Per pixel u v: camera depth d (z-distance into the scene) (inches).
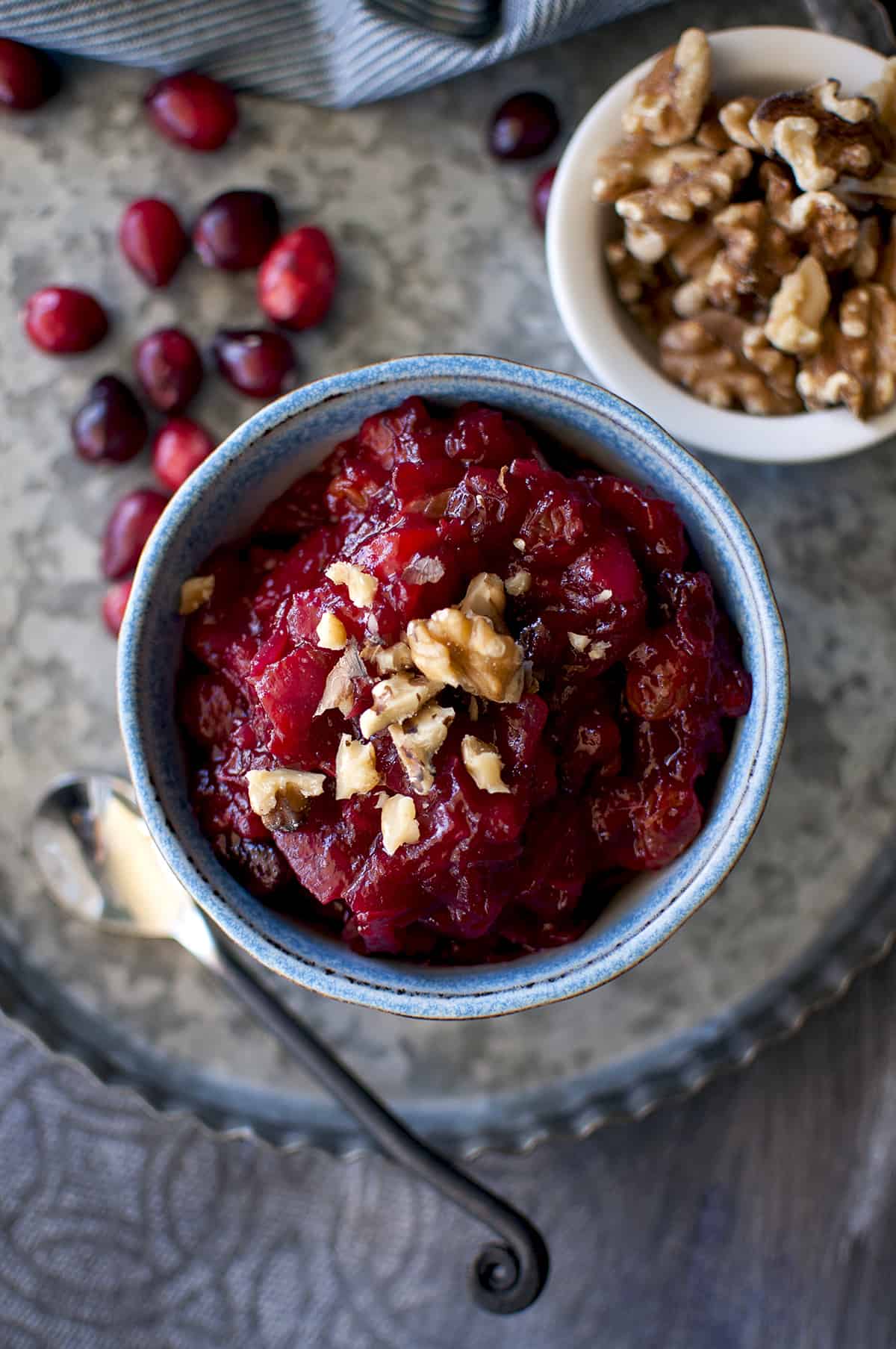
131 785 18.3
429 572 14.8
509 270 18.6
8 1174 19.8
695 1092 19.7
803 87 17.9
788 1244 19.8
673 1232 19.9
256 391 18.4
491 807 14.8
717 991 18.5
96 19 17.9
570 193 17.8
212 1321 19.9
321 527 16.0
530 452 15.7
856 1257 19.7
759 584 15.3
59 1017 18.6
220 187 18.7
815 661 18.4
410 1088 18.5
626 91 17.7
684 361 18.0
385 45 18.0
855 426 17.7
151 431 18.8
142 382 18.5
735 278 17.8
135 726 15.4
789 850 18.5
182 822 15.6
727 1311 19.8
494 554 15.1
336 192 18.7
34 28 18.0
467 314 18.6
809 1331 19.7
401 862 14.9
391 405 15.8
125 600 18.3
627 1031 18.5
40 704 18.5
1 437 18.6
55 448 18.6
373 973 15.4
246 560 16.2
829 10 18.7
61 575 18.5
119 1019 18.6
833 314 17.9
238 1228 19.9
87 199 18.7
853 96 17.7
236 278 18.7
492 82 18.7
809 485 18.5
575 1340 20.0
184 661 16.1
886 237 18.0
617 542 15.1
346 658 15.0
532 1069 18.5
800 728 18.5
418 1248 19.8
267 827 15.2
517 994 15.1
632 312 18.3
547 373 15.4
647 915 15.3
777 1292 19.8
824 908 18.5
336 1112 18.6
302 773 15.2
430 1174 17.3
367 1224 19.9
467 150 18.7
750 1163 19.8
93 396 18.3
